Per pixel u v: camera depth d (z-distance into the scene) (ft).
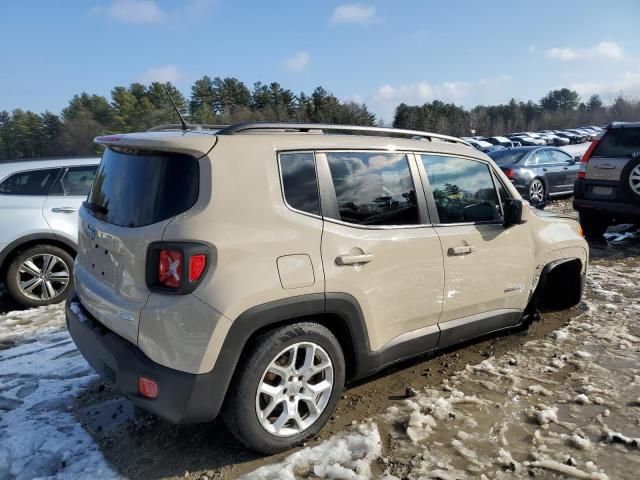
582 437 10.00
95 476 9.02
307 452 9.52
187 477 9.01
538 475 8.97
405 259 10.94
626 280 20.57
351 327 10.14
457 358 13.83
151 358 8.57
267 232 9.07
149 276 8.68
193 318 8.32
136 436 10.32
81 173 20.59
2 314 18.93
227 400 8.96
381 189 10.96
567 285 16.97
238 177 9.03
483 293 12.82
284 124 10.06
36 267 19.33
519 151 41.70
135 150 9.83
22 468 9.28
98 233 9.98
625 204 25.93
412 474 8.96
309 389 9.77
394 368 13.28
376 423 10.60
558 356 13.70
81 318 10.22
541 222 14.89
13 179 19.33
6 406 11.55
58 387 12.44
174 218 8.63
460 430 10.32
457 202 12.55
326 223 9.86
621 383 12.14
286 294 9.09
